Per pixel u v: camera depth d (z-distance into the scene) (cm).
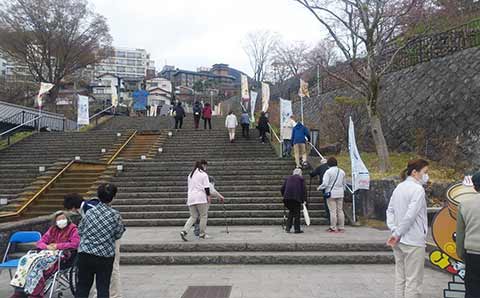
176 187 1380
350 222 1130
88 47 4794
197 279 727
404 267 529
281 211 1188
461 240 443
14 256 841
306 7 1538
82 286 509
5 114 2527
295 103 3127
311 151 1827
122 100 5719
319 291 646
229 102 4897
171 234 1012
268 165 1554
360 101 1756
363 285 677
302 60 4256
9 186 1515
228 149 1994
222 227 1114
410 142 1689
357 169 1126
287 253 855
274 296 622
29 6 4466
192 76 9894
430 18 1505
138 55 11294
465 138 1406
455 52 1620
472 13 1739
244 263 838
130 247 886
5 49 4456
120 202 1281
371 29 1448
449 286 567
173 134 2294
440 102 1586
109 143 2164
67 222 634
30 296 573
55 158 1953
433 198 1128
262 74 5747
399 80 1888
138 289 669
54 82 4650
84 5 4766
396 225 525
